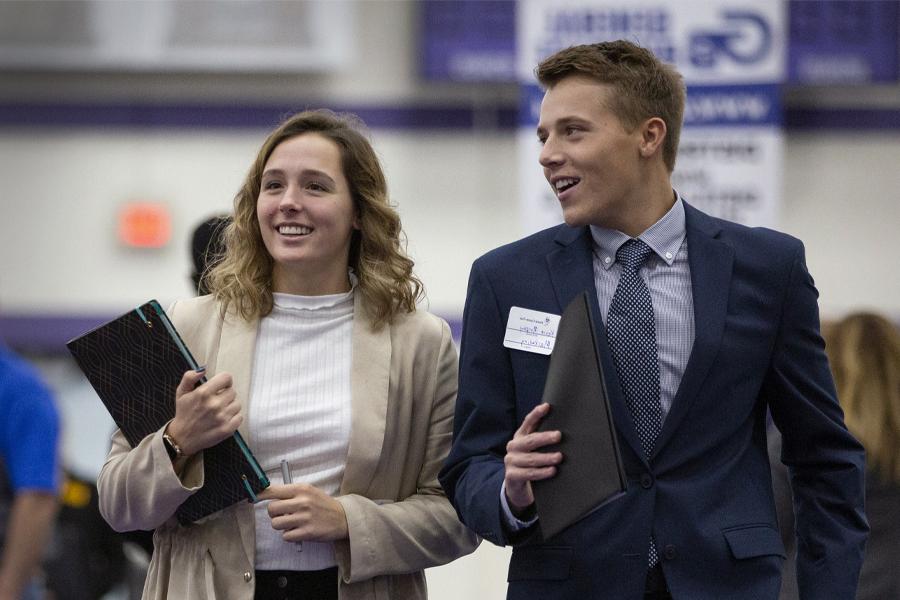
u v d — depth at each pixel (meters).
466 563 13.78
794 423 5.54
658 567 5.23
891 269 14.05
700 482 5.25
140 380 5.62
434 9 14.07
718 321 5.32
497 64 14.03
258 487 5.50
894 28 13.68
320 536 5.52
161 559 5.83
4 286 15.04
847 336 7.33
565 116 5.36
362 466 5.77
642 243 5.47
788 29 13.72
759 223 10.24
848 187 14.08
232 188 14.80
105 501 5.71
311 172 5.90
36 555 8.97
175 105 14.84
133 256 14.97
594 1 10.29
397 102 14.48
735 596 5.16
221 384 5.49
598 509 5.27
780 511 6.84
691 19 10.28
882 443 7.05
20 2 14.48
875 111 14.03
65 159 14.98
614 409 5.26
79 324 14.99
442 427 6.08
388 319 6.06
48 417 9.06
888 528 7.02
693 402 5.27
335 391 5.88
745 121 10.24
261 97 14.73
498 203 14.41
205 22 14.34
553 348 5.12
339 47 14.25
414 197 14.48
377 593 5.77
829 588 5.43
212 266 6.75
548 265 5.53
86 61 14.52
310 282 6.02
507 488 5.03
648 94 5.42
